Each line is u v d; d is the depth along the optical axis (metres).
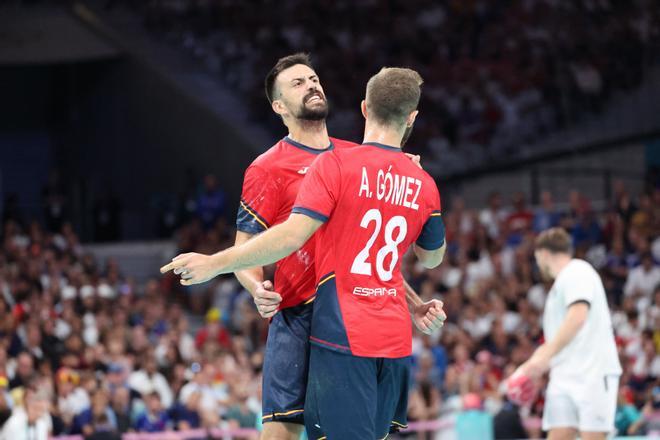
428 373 20.88
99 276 27.94
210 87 40.44
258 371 20.83
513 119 36.34
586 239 27.44
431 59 38.59
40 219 42.12
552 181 34.81
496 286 25.03
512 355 20.86
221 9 43.12
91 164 45.09
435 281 25.69
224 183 37.84
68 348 20.77
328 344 6.43
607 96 38.31
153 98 41.34
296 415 6.86
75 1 43.59
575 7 40.22
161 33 43.66
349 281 6.45
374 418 6.46
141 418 18.42
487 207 33.94
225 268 6.06
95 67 44.84
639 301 24.14
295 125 7.23
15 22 42.03
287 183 7.08
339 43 39.81
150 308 24.72
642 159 36.53
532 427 17.62
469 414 16.02
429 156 35.34
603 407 10.08
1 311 21.50
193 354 22.20
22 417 16.36
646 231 27.80
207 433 17.61
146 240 41.09
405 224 6.63
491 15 40.31
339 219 6.41
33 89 46.16
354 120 36.41
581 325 9.96
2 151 45.84
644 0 40.97
